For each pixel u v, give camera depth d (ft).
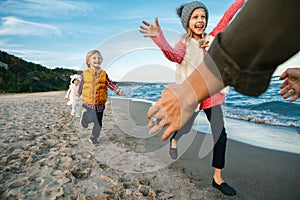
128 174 7.87
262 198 6.80
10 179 7.38
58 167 8.29
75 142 11.14
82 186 6.99
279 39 1.22
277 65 1.34
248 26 1.25
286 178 8.08
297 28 1.19
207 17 6.79
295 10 1.15
